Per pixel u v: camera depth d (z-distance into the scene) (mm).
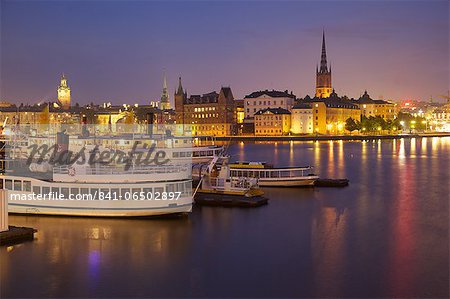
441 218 72750
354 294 44906
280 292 45406
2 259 52781
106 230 62219
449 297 44188
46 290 45938
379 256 54625
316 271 50219
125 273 49531
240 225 66875
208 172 83375
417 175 124250
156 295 45094
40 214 67375
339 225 68188
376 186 103938
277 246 58031
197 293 45344
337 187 101188
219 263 52344
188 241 59094
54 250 55469
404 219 72188
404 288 46031
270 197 87312
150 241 58906
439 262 52781
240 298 44375
